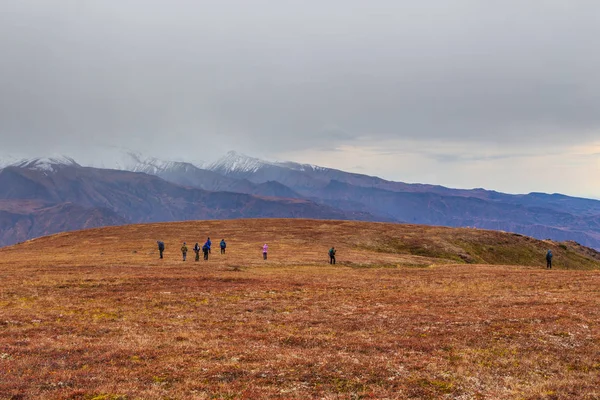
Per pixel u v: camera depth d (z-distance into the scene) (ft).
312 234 303.89
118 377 52.54
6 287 120.16
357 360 59.93
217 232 315.78
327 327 80.33
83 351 63.41
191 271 160.97
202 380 52.08
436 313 90.07
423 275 156.04
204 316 89.81
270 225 347.36
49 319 85.20
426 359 61.21
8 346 64.95
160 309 96.07
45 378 51.98
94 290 117.91
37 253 245.24
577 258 305.12
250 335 74.38
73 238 306.76
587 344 67.82
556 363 59.98
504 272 164.04
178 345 67.51
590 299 101.40
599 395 48.75
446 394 49.06
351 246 270.67
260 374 54.29
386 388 50.42
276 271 170.50
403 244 281.95
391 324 81.61
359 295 113.39
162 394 47.32
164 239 287.69
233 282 134.72
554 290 117.29
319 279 144.36
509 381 53.57
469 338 71.31
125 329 78.13
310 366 57.31
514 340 70.33
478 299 105.09
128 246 259.39
